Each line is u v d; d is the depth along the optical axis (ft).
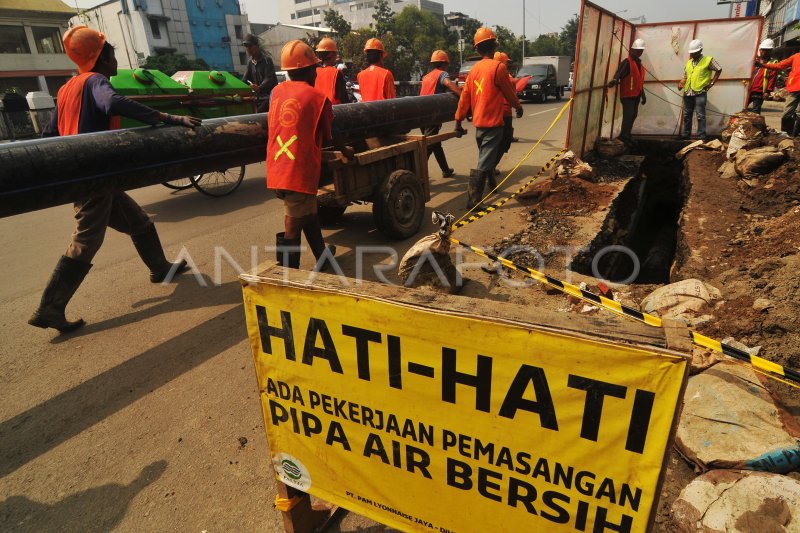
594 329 4.09
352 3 276.21
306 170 12.40
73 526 7.36
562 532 4.89
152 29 138.31
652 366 3.85
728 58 29.22
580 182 21.43
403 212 17.17
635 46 27.99
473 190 20.18
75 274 12.18
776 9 95.66
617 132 31.81
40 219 23.17
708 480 6.68
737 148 22.07
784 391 8.00
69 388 10.46
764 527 5.89
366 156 15.25
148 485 7.99
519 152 32.63
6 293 15.16
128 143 11.62
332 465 6.02
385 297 4.82
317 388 5.64
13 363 11.39
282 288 5.32
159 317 13.19
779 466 6.75
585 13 22.15
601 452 4.36
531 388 4.42
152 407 9.77
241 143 14.32
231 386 10.31
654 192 30.37
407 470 5.51
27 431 9.30
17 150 9.88
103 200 12.06
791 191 17.08
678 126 31.40
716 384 8.01
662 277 20.45
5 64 94.73
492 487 5.08
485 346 4.45
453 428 4.99
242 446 8.71
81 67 12.38
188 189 26.91
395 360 4.99
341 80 21.94
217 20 152.56
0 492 7.98
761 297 10.14
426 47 155.02
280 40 165.37
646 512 4.37
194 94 24.11
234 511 7.48
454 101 23.88
